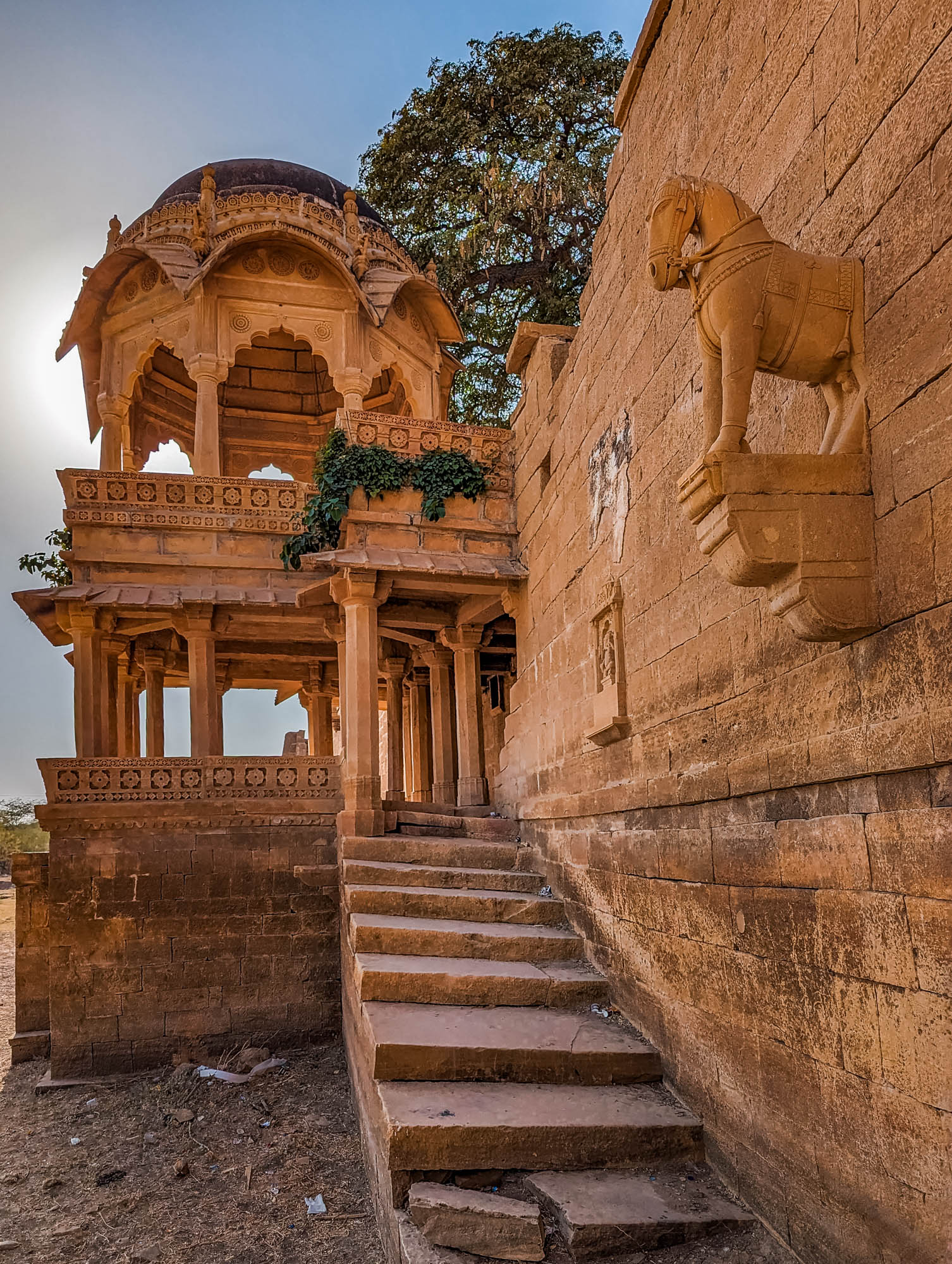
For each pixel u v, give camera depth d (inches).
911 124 133.2
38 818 410.9
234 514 551.5
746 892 185.2
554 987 268.4
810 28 165.6
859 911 143.6
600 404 314.8
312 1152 292.7
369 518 436.8
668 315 244.5
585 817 310.8
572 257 825.5
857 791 145.9
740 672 191.2
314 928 426.9
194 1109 346.3
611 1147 198.7
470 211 801.6
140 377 735.7
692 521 151.5
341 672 518.9
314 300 640.4
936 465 125.6
